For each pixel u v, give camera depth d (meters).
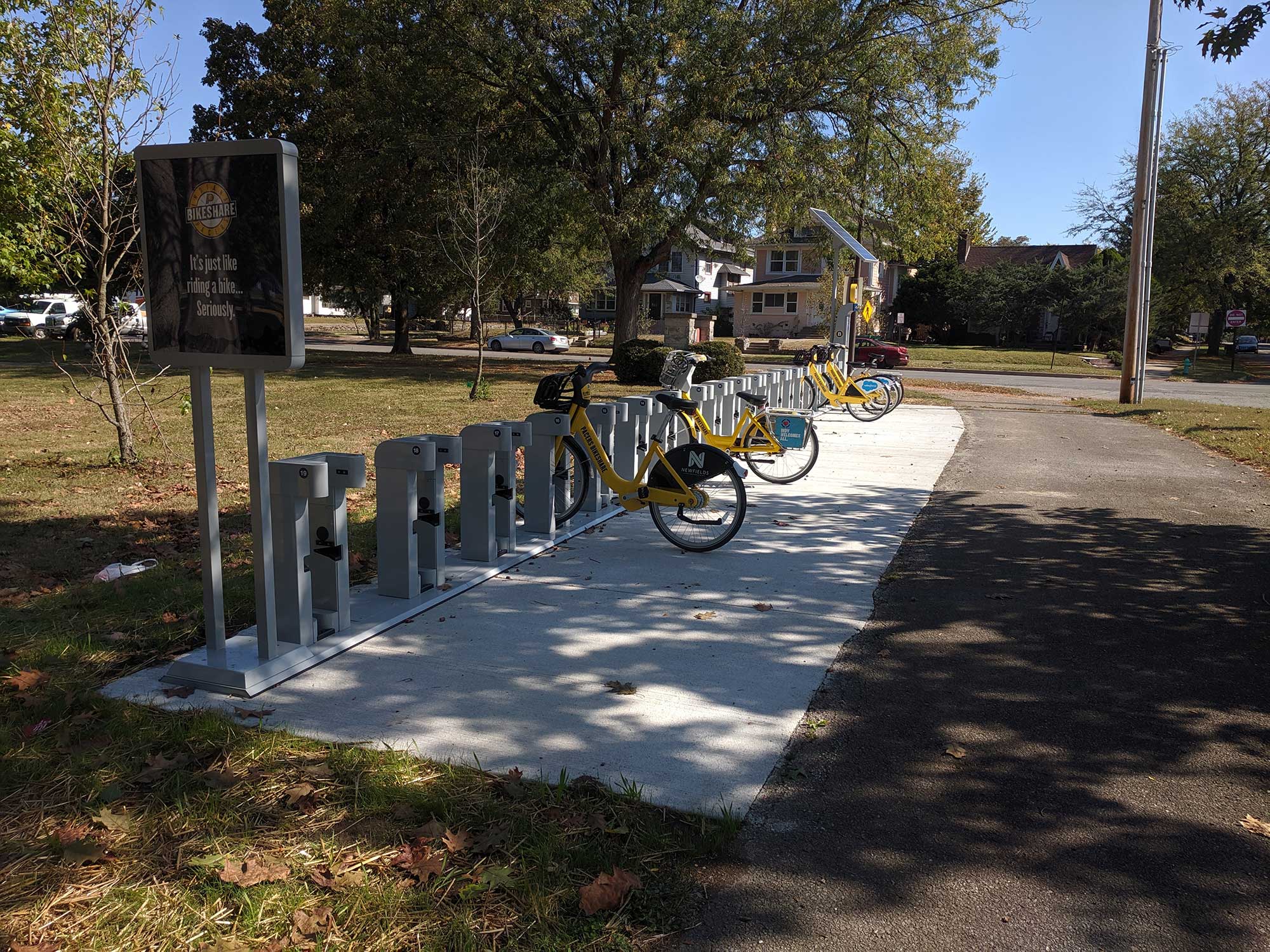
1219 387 30.80
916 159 23.14
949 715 3.88
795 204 21.84
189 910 2.53
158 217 3.80
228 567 5.77
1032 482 9.12
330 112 27.41
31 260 10.16
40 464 9.50
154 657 4.34
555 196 22.95
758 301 54.72
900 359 35.16
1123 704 4.01
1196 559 6.32
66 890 2.59
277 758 3.38
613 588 5.61
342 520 4.61
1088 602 5.40
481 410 15.02
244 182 3.60
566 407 6.91
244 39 32.06
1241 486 9.00
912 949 2.45
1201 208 46.19
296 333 3.67
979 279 50.81
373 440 11.62
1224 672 4.36
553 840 2.85
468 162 21.52
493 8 20.45
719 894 2.66
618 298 24.95
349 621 4.73
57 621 4.75
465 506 6.01
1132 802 3.21
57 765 3.29
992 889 2.71
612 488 6.68
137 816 2.98
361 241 29.27
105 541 6.48
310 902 2.56
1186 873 2.79
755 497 8.34
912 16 21.05
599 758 3.44
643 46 20.45
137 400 15.63
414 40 22.05
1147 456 10.91
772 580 5.82
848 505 8.04
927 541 6.82
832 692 4.11
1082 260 60.50
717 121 20.70
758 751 3.53
